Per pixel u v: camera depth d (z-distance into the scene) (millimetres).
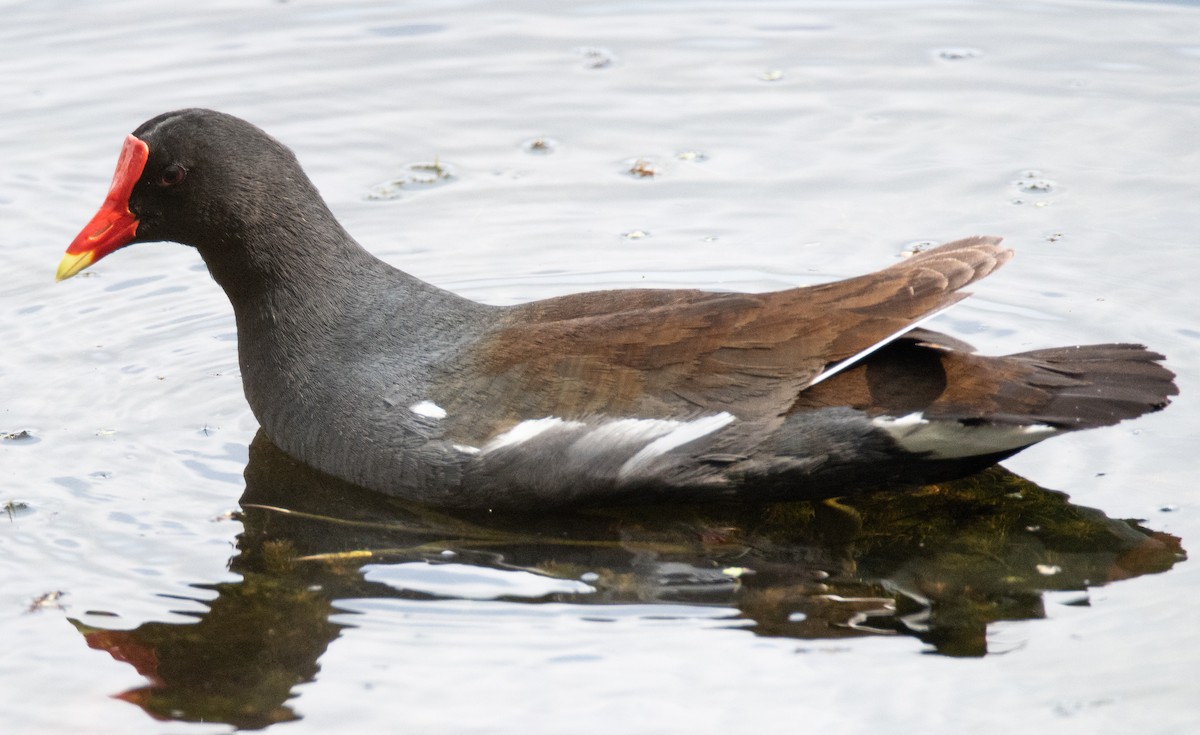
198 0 20000
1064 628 9492
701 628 9648
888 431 10477
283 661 9391
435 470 10969
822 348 10469
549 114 17609
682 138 17094
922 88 17781
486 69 18516
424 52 18891
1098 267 14367
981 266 10703
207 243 11812
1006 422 10188
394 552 10688
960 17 19312
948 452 10633
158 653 9523
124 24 19344
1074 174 15930
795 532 10969
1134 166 15969
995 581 10133
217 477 11719
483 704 8898
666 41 19125
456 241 15398
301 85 18078
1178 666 9000
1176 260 14344
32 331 13945
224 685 9180
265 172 11602
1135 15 19000
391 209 15930
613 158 16781
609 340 10797
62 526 10969
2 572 10383
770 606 9906
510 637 9578
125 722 8891
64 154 16672
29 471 11719
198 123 11656
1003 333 13453
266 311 11680
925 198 15758
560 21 19656
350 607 9977
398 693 9039
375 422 11164
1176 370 12555
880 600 9961
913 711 8711
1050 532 10727
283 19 19594
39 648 9570
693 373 10602
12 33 19000
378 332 11469
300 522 11078
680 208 15875
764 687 8977
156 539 10828
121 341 13859
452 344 11242
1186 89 17266
